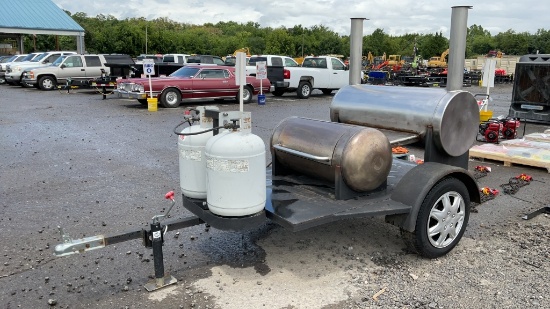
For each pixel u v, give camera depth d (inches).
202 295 139.9
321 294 140.0
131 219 205.0
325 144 159.2
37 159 320.5
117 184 259.6
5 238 183.3
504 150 319.3
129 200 231.3
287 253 167.9
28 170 290.2
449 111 181.3
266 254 167.3
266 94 888.3
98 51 2571.4
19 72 948.6
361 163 152.9
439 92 187.8
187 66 688.4
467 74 1224.2
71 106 644.7
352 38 224.7
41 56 1048.2
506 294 139.9
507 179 275.3
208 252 169.3
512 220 203.6
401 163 205.6
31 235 186.4
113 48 2593.5
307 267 157.3
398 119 192.9
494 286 144.9
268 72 816.3
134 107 641.0
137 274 153.6
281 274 152.5
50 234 187.8
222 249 171.8
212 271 155.0
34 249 173.2
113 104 676.7
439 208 163.8
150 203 226.7
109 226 196.5
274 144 179.6
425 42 2844.5
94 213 212.5
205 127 148.9
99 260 163.6
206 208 147.3
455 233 167.5
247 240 179.6
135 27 2664.9
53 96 787.4
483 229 192.2
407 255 166.6
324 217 141.4
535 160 292.7
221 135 138.0
